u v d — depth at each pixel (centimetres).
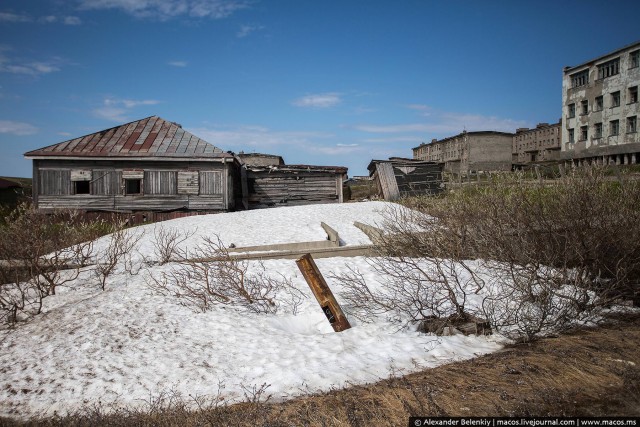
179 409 477
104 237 1528
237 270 888
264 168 2539
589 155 3759
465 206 1078
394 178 2677
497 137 5616
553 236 868
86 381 563
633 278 836
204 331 702
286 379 538
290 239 1502
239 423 436
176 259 1070
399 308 757
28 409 511
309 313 804
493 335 653
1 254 1009
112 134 2403
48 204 2239
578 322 682
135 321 738
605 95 3594
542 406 420
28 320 791
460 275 894
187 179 2278
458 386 480
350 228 1638
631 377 465
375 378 527
